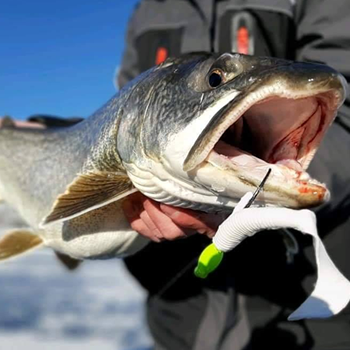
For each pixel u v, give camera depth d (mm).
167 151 255
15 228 407
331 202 323
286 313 356
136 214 308
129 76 456
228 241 226
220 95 238
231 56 242
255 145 248
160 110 266
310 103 226
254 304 362
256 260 361
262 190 220
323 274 213
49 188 392
